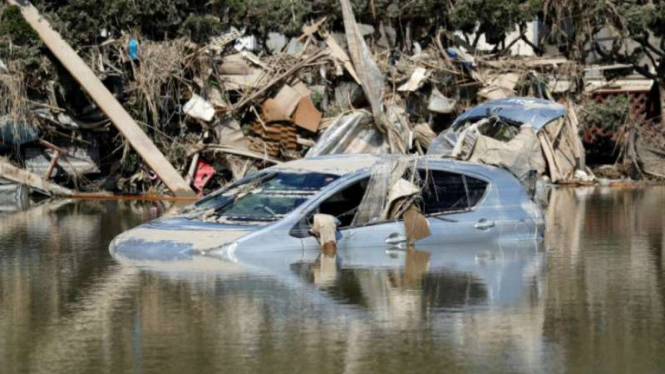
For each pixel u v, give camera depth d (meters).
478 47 74.62
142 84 52.94
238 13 58.28
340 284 24.52
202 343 18.80
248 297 22.91
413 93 58.62
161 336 19.34
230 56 55.78
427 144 57.44
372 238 30.23
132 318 20.88
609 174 64.19
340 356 17.84
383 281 25.02
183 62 53.88
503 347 18.50
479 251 30.34
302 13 59.03
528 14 63.22
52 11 54.06
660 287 24.39
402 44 62.78
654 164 63.47
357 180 30.56
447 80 58.94
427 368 17.12
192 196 52.22
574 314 21.30
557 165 60.09
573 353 18.08
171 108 54.84
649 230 36.34
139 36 53.97
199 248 28.62
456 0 61.75
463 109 59.50
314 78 59.03
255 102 55.44
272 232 28.98
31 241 33.66
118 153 55.62
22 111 51.38
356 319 20.73
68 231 36.72
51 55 52.56
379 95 55.53
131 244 29.89
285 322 20.45
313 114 55.62
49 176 53.00
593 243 32.53
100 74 53.81
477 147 33.62
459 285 24.55
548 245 32.03
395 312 21.39
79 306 22.12
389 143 56.09
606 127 64.62
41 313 21.45
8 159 52.66
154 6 53.94
